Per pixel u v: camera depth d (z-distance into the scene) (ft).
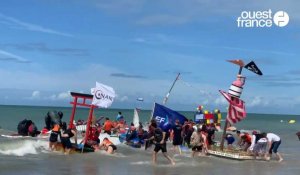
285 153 82.12
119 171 51.24
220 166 58.49
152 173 50.62
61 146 66.03
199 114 104.37
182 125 80.43
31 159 57.47
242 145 73.72
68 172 49.19
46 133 89.97
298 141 119.65
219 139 103.91
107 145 68.85
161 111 82.58
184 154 70.74
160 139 58.13
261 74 69.62
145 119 295.48
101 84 68.18
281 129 207.62
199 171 53.36
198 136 68.49
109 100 68.28
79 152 65.87
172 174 50.42
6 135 89.61
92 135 69.77
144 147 78.23
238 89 69.77
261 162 64.54
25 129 89.10
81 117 284.20
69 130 65.36
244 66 69.51
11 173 47.09
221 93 70.28
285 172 55.21
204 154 69.82
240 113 69.72
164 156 63.62
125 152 70.13
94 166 54.29
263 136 68.08
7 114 307.99
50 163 54.95
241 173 53.16
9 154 60.75
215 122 113.70
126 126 103.81
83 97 69.72
